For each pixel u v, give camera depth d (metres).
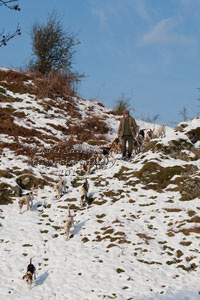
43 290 8.36
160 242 10.36
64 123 22.95
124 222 11.47
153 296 7.90
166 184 13.97
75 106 26.41
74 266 9.33
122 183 14.49
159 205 12.45
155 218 11.63
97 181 15.02
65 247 10.38
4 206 13.12
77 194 14.00
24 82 26.86
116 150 17.66
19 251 10.17
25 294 8.21
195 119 19.30
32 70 31.45
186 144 16.30
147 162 15.06
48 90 26.42
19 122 21.47
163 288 8.27
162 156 15.53
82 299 7.93
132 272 8.96
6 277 8.90
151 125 26.47
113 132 23.86
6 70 27.84
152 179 14.37
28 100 24.53
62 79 28.94
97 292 8.16
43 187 14.65
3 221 11.99
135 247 10.12
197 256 9.58
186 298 7.78
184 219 11.34
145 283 8.50
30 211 12.83
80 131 22.48
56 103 25.55
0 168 14.80
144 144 19.25
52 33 32.25
